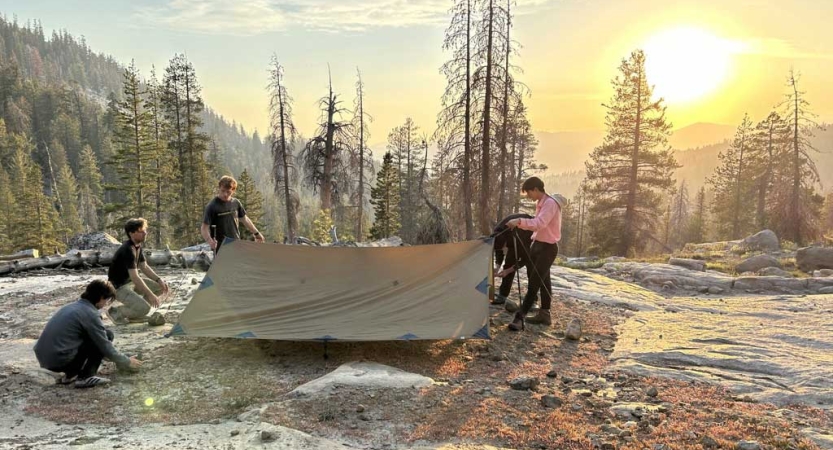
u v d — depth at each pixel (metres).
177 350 6.15
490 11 19.95
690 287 11.88
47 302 8.68
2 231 55.25
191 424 4.26
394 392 4.74
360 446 3.77
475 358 6.11
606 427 4.15
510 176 29.25
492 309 8.32
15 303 8.60
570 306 9.09
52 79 189.38
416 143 47.00
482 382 5.28
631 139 31.19
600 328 7.72
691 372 5.66
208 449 3.66
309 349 6.29
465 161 20.70
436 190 26.42
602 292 10.57
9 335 6.81
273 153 30.12
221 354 6.05
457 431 4.04
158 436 3.91
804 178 31.80
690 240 59.53
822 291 10.97
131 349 6.14
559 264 16.33
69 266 12.26
